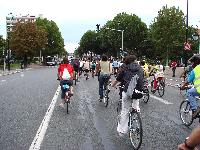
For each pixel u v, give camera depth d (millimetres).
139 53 98812
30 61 100125
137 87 8164
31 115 12812
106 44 106312
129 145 8312
